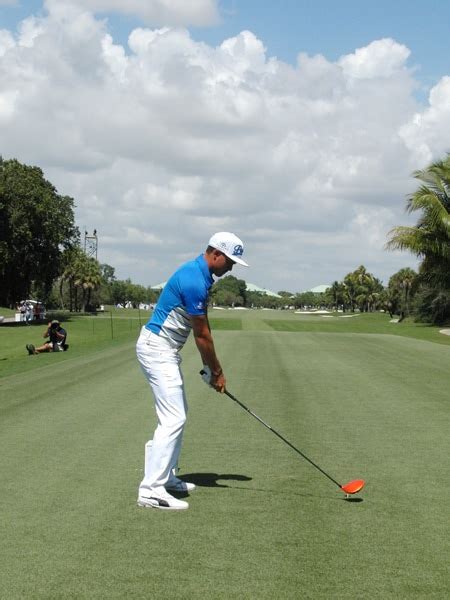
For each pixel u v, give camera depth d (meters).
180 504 5.26
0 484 5.94
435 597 3.74
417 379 13.95
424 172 34.78
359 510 5.28
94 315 75.94
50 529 4.77
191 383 12.88
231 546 4.47
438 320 56.72
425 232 35.16
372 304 147.25
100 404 10.45
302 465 6.74
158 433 5.36
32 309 59.31
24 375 14.34
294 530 4.80
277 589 3.81
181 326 5.43
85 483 5.98
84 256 105.50
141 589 3.79
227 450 7.38
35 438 7.93
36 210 54.34
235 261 5.28
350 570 4.09
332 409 10.13
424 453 7.29
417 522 5.00
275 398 11.20
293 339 27.48
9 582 3.88
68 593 3.73
